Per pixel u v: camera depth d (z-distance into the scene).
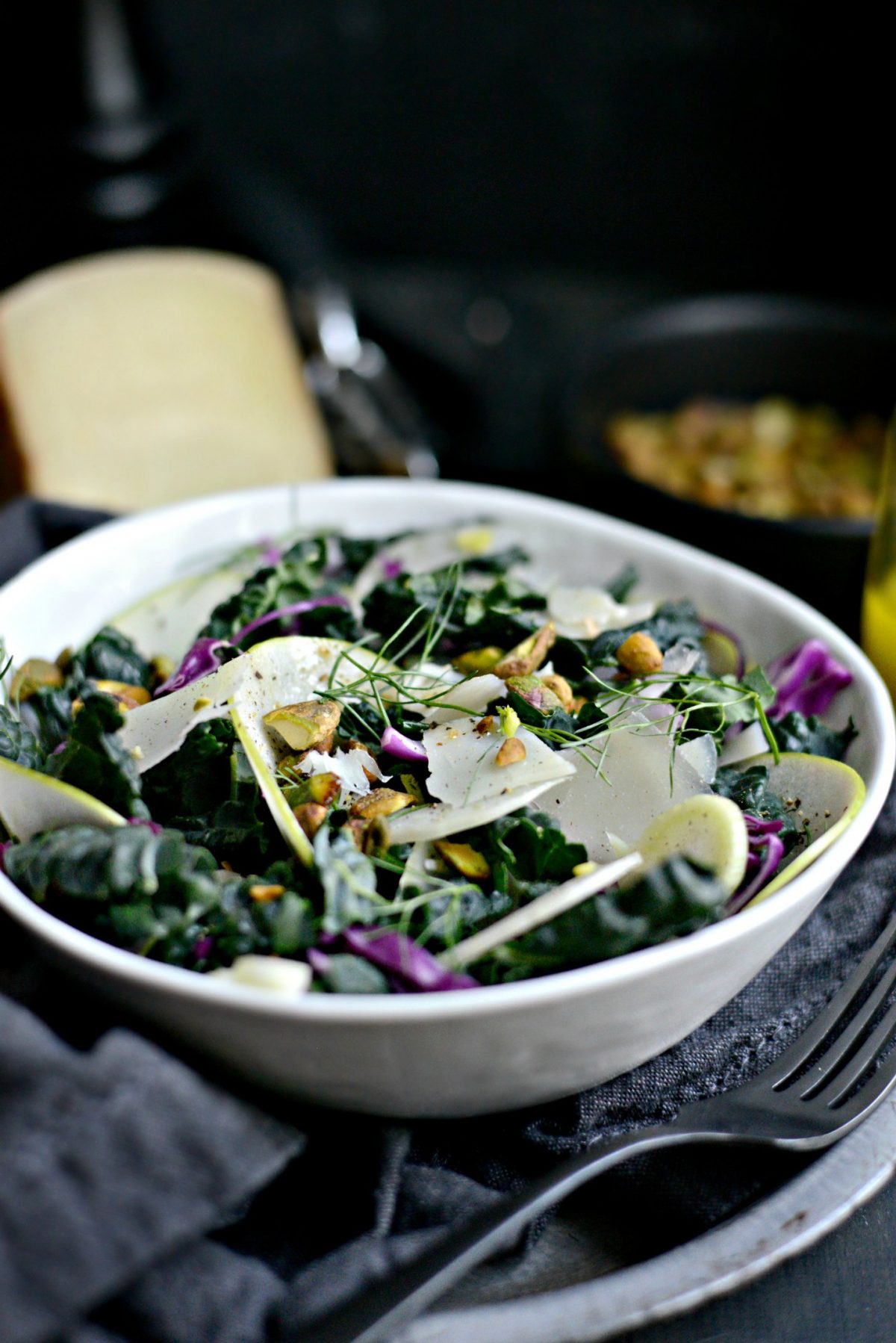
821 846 0.43
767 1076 0.44
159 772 0.45
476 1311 0.39
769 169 1.11
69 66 0.83
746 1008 0.46
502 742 0.45
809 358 0.91
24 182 0.85
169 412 0.76
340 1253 0.41
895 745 0.46
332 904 0.41
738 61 1.07
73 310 0.76
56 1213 0.37
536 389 1.02
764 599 0.52
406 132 1.17
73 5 0.82
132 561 0.54
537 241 1.21
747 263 1.17
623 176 1.15
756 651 0.52
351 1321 0.38
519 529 0.56
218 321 0.79
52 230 0.86
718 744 0.48
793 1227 0.41
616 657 0.49
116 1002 0.41
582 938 0.41
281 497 0.56
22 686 0.48
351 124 1.17
